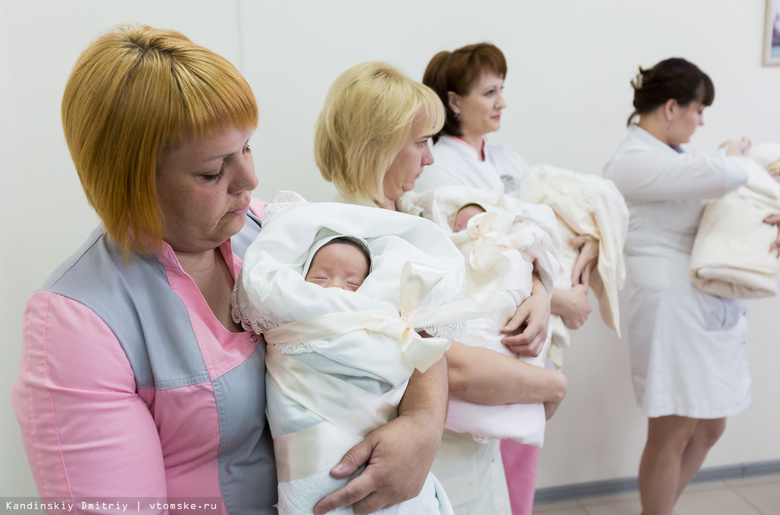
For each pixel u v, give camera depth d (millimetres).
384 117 1372
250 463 886
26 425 753
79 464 731
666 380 2230
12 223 1675
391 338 891
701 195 2090
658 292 2229
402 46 2068
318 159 1562
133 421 764
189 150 746
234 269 961
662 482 2318
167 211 793
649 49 2357
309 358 864
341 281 960
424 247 1071
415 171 1479
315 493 830
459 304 936
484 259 1339
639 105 2250
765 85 2520
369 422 877
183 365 814
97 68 734
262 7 1886
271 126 1966
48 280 802
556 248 1528
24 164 1749
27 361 758
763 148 2385
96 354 746
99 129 727
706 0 2377
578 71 2295
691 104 2160
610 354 2543
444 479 1301
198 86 730
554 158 2348
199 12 1830
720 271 2088
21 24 1691
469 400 1201
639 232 2281
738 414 2723
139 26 815
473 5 2123
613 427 2609
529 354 1332
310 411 854
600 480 2650
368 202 1457
